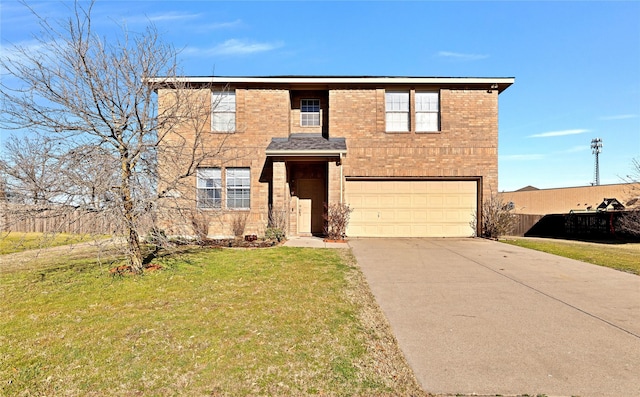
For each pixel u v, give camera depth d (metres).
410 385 3.39
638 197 15.47
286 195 13.46
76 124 6.46
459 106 14.23
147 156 6.91
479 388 3.34
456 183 14.30
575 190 29.77
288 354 3.97
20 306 5.52
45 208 6.10
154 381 3.44
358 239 13.42
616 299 6.03
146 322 4.85
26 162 5.95
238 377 3.51
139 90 6.82
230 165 14.03
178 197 7.25
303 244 11.73
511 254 10.23
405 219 14.20
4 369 3.65
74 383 3.41
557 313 5.35
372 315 5.21
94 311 5.29
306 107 15.09
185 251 10.15
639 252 10.89
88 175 6.14
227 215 13.82
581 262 9.13
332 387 3.35
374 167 14.12
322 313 5.22
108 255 9.12
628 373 3.59
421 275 7.58
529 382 3.44
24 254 10.48
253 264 8.37
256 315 5.11
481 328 4.77
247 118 14.12
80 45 6.39
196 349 4.08
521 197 32.78
